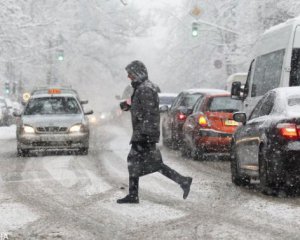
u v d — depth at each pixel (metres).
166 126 27.55
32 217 11.02
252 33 59.59
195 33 50.59
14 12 61.19
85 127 23.33
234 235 9.32
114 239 9.17
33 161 21.33
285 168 12.85
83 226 10.17
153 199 12.91
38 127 22.97
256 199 12.90
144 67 12.31
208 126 21.19
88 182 15.74
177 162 20.92
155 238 9.19
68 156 22.98
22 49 63.94
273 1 57.19
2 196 13.52
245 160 14.56
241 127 15.27
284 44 19.33
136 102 12.21
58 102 24.69
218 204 12.27
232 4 67.75
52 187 14.88
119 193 13.84
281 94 14.07
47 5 73.62
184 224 10.23
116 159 21.86
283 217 10.80
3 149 26.70
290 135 12.88
